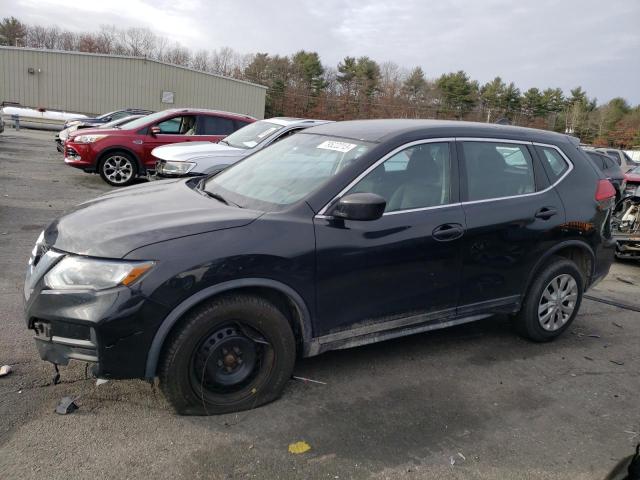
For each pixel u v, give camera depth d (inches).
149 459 110.7
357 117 2460.6
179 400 122.0
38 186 422.9
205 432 120.6
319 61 2613.2
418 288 149.2
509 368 163.9
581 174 186.5
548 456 120.9
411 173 149.8
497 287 166.1
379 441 122.0
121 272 112.6
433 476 111.7
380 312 144.6
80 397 131.1
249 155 181.2
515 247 165.8
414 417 133.0
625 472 109.7
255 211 134.0
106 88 1373.0
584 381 158.6
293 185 143.9
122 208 135.9
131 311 111.7
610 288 265.7
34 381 136.5
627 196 329.1
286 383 136.1
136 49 3230.8
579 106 2706.7
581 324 207.2
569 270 180.9
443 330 191.2
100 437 116.5
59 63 1337.4
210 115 465.4
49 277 116.2
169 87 1412.4
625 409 143.9
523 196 169.6
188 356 120.0
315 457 114.9
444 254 151.1
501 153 169.3
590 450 124.2
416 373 156.5
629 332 201.6
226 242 120.9
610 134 2625.5
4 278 208.5
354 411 133.7
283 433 122.3
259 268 123.3
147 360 115.9
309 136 171.3
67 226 127.0
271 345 130.3
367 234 137.8
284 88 2512.3
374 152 144.6
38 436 115.5
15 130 996.6
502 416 136.4
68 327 113.5
